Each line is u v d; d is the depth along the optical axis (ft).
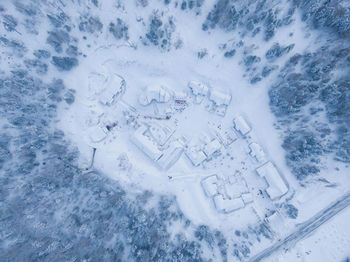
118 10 142.92
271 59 146.41
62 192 135.23
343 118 135.33
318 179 150.10
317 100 138.92
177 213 151.94
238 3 135.44
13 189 126.82
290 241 150.00
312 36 137.08
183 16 146.41
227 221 154.81
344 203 150.51
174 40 150.41
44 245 118.83
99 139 153.99
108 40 151.23
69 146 149.59
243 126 154.51
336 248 146.72
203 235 146.72
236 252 145.38
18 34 131.95
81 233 126.72
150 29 144.56
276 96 147.54
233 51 149.28
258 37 144.46
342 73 130.93
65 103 149.79
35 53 136.87
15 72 132.05
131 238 130.52
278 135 155.33
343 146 139.54
